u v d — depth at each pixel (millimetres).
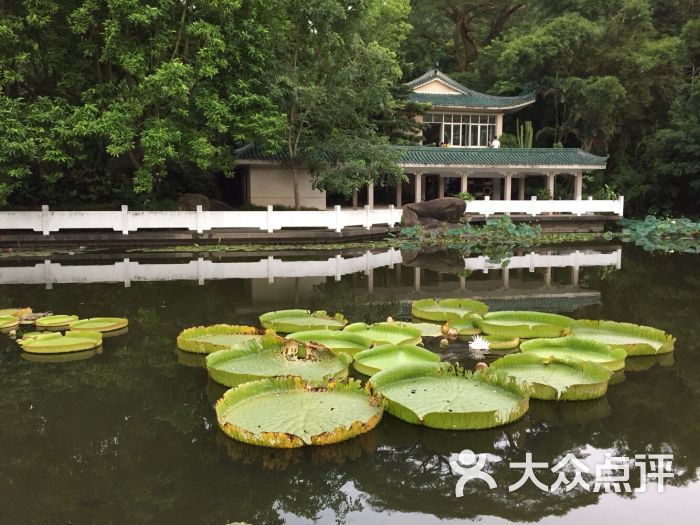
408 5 34469
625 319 8102
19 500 3346
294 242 19219
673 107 31531
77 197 19938
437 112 31828
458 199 22781
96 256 15125
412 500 3359
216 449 4000
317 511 3213
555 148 28969
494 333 6832
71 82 17047
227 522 3094
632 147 35344
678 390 5195
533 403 4898
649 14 31578
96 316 8078
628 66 31125
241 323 7652
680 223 23719
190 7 17078
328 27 18875
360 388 4695
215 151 17125
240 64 17766
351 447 4035
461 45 42000
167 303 8992
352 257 15617
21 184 17203
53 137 15523
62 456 3904
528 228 21266
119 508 3248
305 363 5477
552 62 31359
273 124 17641
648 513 3271
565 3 33406
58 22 16922
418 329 6648
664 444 4133
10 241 16984
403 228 21203
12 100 15336
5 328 7309
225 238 18703
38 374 5609
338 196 29344
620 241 21594
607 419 4547
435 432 4293
